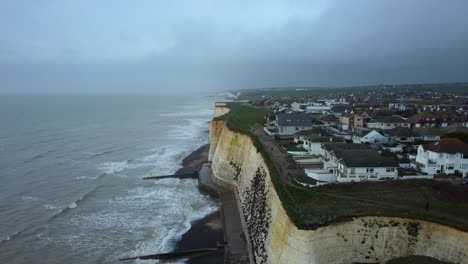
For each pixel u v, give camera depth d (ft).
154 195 224.53
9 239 162.61
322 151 197.26
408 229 110.52
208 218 185.98
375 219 112.57
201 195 225.15
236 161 233.14
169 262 144.97
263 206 152.05
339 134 269.23
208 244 157.07
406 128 248.93
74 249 154.30
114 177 263.29
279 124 274.36
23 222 181.16
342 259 109.09
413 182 145.79
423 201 130.41
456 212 121.29
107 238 164.55
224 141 261.24
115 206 204.64
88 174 272.31
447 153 167.12
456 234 105.50
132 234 168.55
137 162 312.91
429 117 304.91
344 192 140.56
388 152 196.95
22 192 227.40
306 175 161.07
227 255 143.23
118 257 147.95
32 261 144.77
